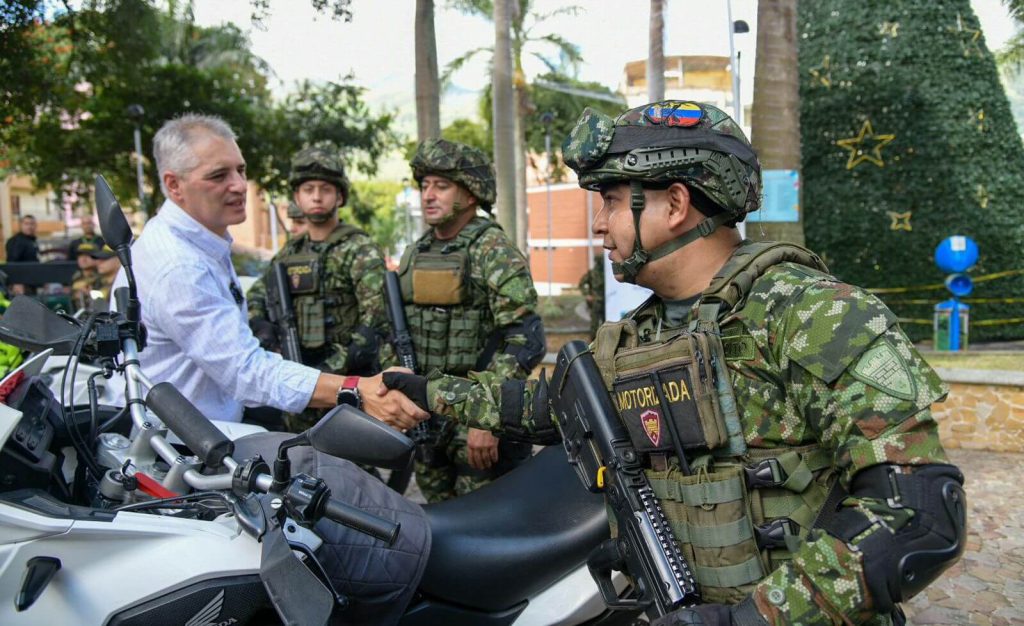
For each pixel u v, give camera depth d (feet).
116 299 6.89
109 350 6.19
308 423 11.31
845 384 3.93
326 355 12.23
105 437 6.31
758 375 4.33
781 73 16.07
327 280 12.13
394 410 6.50
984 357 21.57
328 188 12.17
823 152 26.63
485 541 6.47
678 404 4.48
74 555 5.08
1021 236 25.32
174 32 40.75
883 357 3.88
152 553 5.19
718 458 4.48
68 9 30.91
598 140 4.68
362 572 5.79
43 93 37.06
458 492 10.21
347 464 6.14
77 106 47.78
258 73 50.88
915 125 25.50
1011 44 27.22
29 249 39.22
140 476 5.86
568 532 6.51
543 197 75.05
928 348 24.31
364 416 4.98
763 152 16.29
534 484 7.08
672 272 4.83
